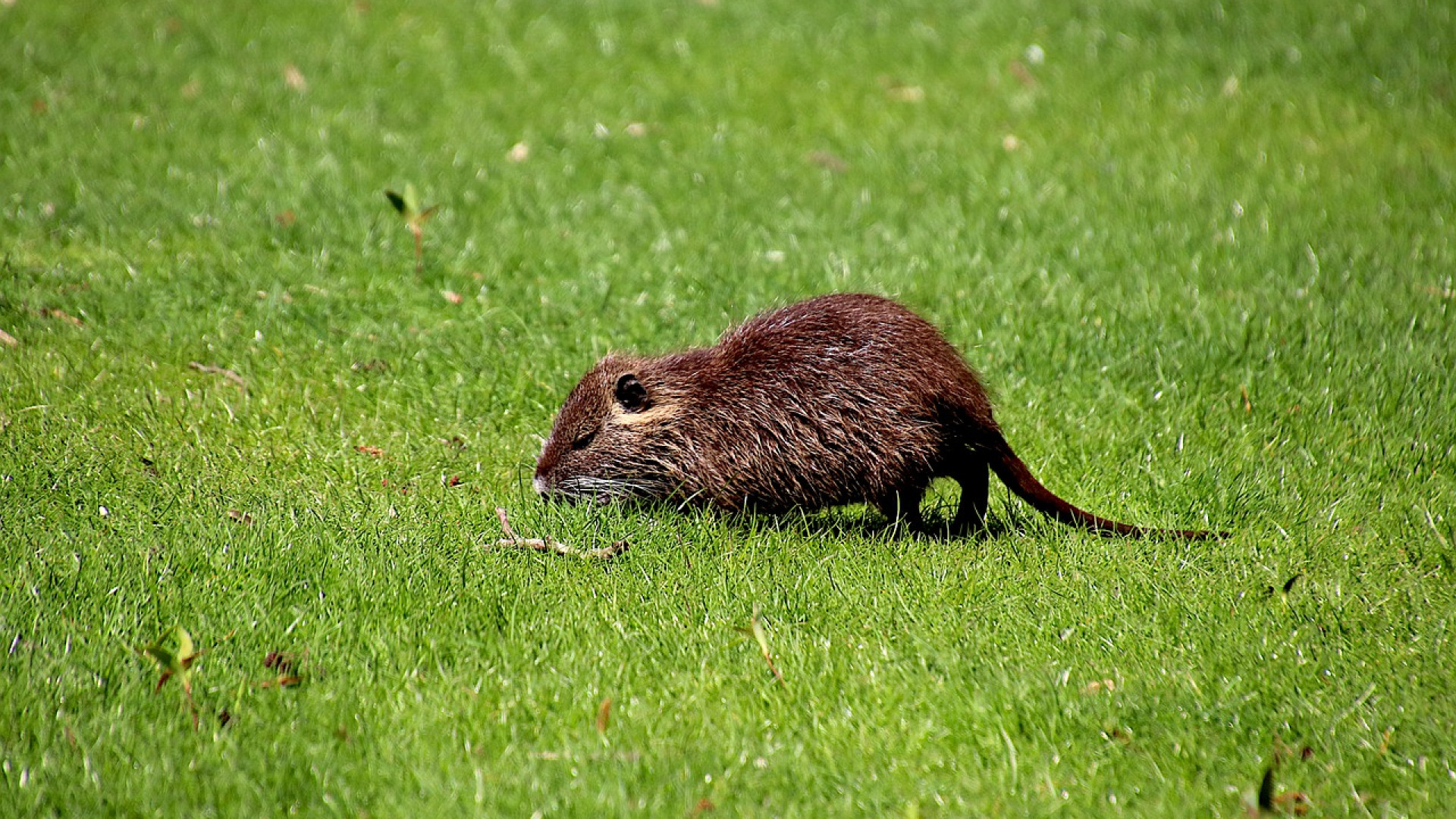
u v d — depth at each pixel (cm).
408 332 1238
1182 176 1764
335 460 1002
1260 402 1141
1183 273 1427
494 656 755
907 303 1324
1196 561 894
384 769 647
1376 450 1055
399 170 1669
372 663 741
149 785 623
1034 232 1553
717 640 776
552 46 2161
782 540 912
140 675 706
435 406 1111
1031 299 1339
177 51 1995
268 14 2183
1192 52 2227
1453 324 1287
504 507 947
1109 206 1645
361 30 2152
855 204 1638
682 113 1956
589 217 1571
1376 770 666
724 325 1273
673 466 966
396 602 795
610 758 662
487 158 1741
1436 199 1688
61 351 1134
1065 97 2056
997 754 681
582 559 878
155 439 1011
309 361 1166
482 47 2136
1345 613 817
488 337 1234
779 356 948
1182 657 767
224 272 1314
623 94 2003
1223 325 1275
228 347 1177
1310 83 2122
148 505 902
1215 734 698
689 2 2367
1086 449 1068
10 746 648
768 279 1394
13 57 1892
